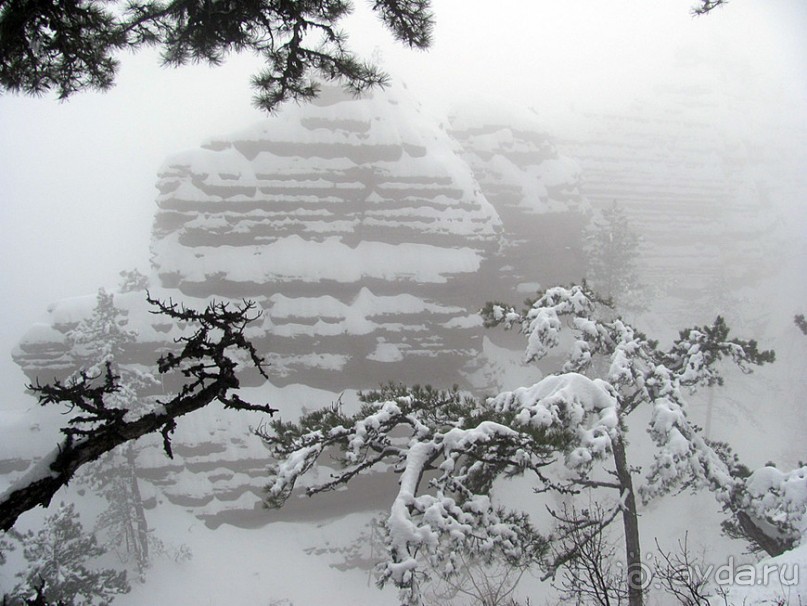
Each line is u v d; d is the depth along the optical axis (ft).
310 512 143.23
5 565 110.73
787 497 38.96
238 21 23.50
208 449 142.31
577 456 33.30
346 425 34.12
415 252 162.71
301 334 153.69
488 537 29.99
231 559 130.82
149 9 23.35
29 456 139.13
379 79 25.34
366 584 128.77
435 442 31.40
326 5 24.38
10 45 19.88
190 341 13.09
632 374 43.83
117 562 124.16
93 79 24.20
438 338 158.20
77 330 129.59
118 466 122.62
